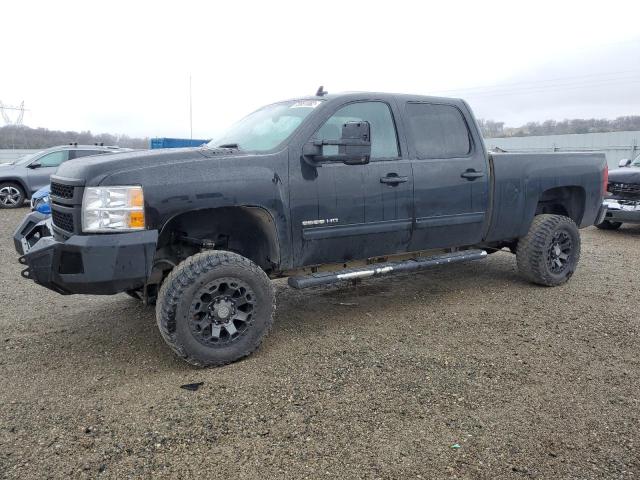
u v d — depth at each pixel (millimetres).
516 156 5465
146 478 2533
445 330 4535
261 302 3914
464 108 5238
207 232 4250
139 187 3504
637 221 9523
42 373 3682
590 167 6133
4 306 5254
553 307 5172
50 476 2537
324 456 2707
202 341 3715
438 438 2875
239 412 3135
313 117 4270
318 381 3539
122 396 3338
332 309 5148
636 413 3156
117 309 5148
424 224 4797
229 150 4086
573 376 3646
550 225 5672
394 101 4770
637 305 5270
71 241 3453
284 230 4059
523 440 2863
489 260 7344
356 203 4379
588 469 2613
